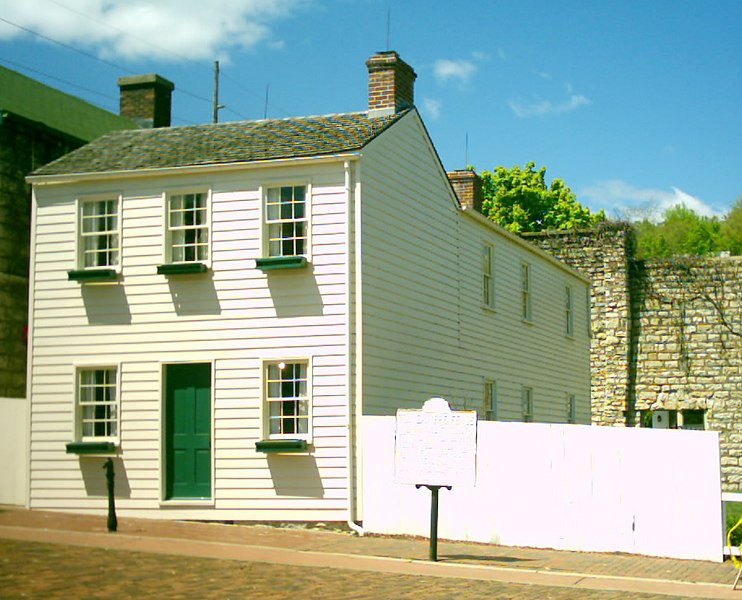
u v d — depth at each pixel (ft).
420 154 72.79
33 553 44.42
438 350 74.08
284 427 61.77
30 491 65.87
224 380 62.59
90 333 65.82
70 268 66.80
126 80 91.76
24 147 77.66
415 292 70.44
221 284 63.41
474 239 83.56
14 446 68.08
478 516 56.24
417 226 71.56
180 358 63.62
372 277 63.36
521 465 55.72
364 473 58.23
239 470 61.62
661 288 128.26
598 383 127.85
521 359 94.48
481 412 82.99
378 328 63.82
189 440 63.31
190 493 62.85
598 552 53.72
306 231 62.39
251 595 36.40
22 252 77.30
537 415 98.27
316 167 62.54
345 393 60.34
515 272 94.38
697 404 124.98
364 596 37.24
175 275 64.18
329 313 61.21
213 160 64.34
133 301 65.10
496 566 47.09
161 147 69.62
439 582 41.73
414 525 56.95
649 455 53.47
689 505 52.49
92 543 48.62
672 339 127.03
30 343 67.05
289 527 59.82
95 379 66.08
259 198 63.26
